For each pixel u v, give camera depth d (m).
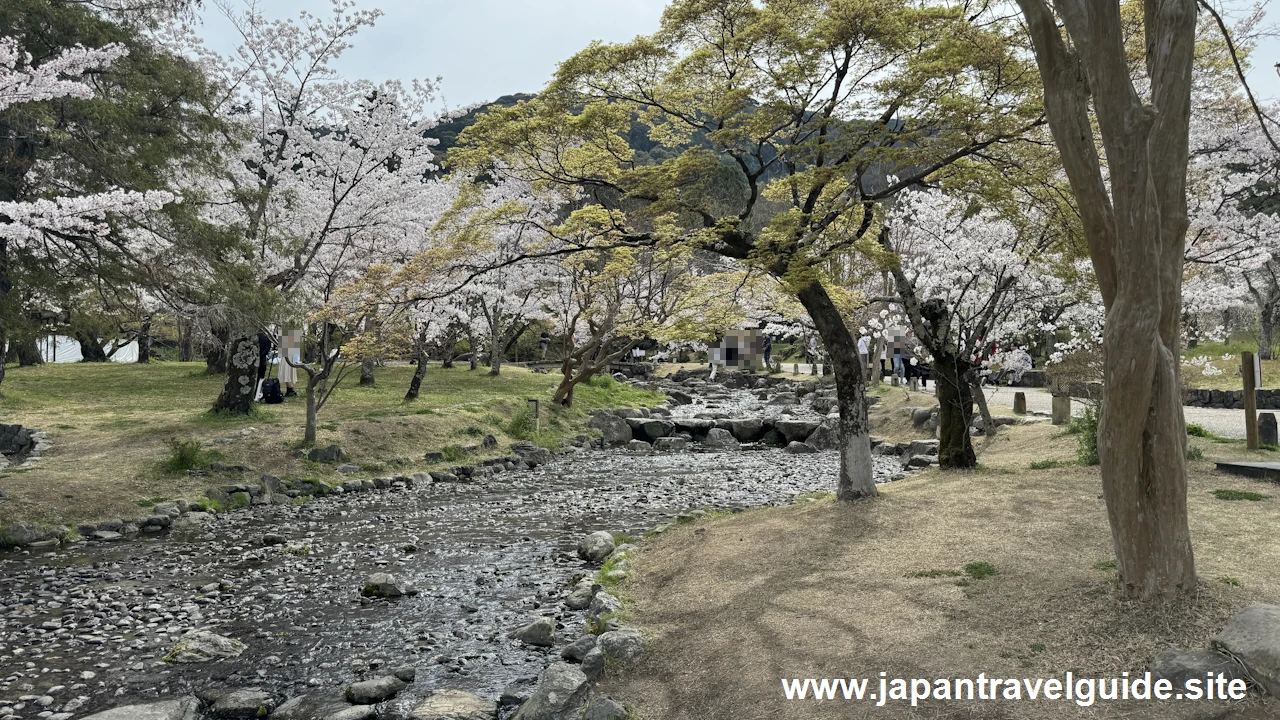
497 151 10.17
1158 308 4.89
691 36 9.39
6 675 6.33
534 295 25.86
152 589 8.70
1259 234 14.23
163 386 22.45
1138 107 4.77
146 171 12.70
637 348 44.91
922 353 19.62
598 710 4.99
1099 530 7.28
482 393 23.64
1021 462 12.92
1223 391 20.36
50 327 12.38
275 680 6.23
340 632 7.28
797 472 17.17
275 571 9.41
